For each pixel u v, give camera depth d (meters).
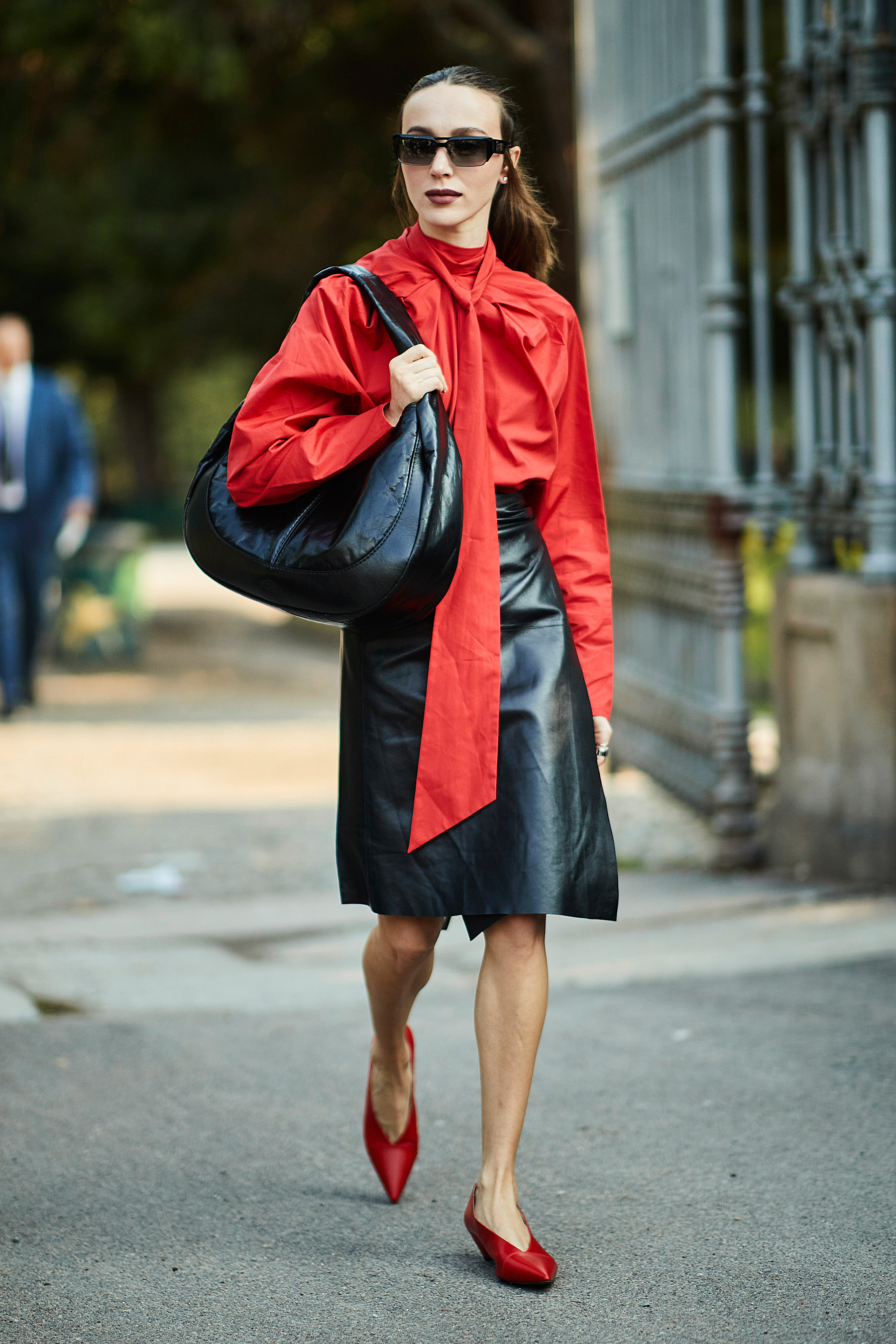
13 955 10.50
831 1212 6.22
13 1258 5.96
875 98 11.11
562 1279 5.71
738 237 27.14
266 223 33.62
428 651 5.64
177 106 26.98
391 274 5.83
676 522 13.61
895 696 11.08
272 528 5.54
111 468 119.31
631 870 12.61
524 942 5.74
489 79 5.89
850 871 11.25
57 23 22.66
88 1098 7.79
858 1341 5.17
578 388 6.01
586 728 5.77
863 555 11.91
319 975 10.02
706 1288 5.60
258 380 5.62
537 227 6.27
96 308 45.19
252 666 31.48
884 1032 8.34
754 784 12.59
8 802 15.80
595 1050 8.28
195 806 15.57
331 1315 5.45
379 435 5.43
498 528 5.75
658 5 13.76
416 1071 8.11
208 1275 5.81
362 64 27.12
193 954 10.54
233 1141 7.21
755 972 9.59
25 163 26.44
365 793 5.70
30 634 22.27
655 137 13.92
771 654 12.38
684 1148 6.93
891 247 11.19
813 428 12.36
